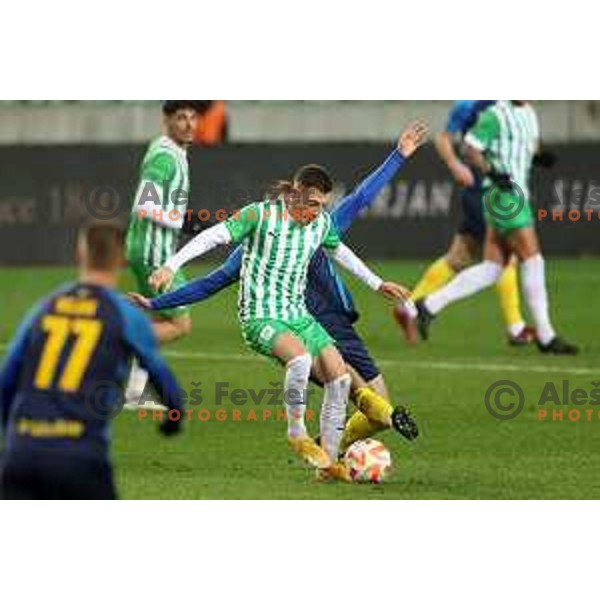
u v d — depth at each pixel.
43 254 78.06
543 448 37.78
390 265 76.69
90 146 77.25
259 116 88.06
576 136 83.88
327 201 34.03
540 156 52.28
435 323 59.69
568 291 67.62
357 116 87.06
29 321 25.06
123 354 24.95
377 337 55.78
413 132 35.19
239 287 33.88
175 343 53.91
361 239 77.94
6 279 73.25
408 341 54.06
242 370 48.31
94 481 24.70
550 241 77.75
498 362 49.62
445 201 77.25
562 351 51.59
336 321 34.53
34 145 77.69
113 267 25.41
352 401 34.38
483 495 32.97
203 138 76.06
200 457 36.84
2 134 87.12
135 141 82.06
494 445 38.09
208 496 32.75
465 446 37.97
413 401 43.25
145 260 41.66
